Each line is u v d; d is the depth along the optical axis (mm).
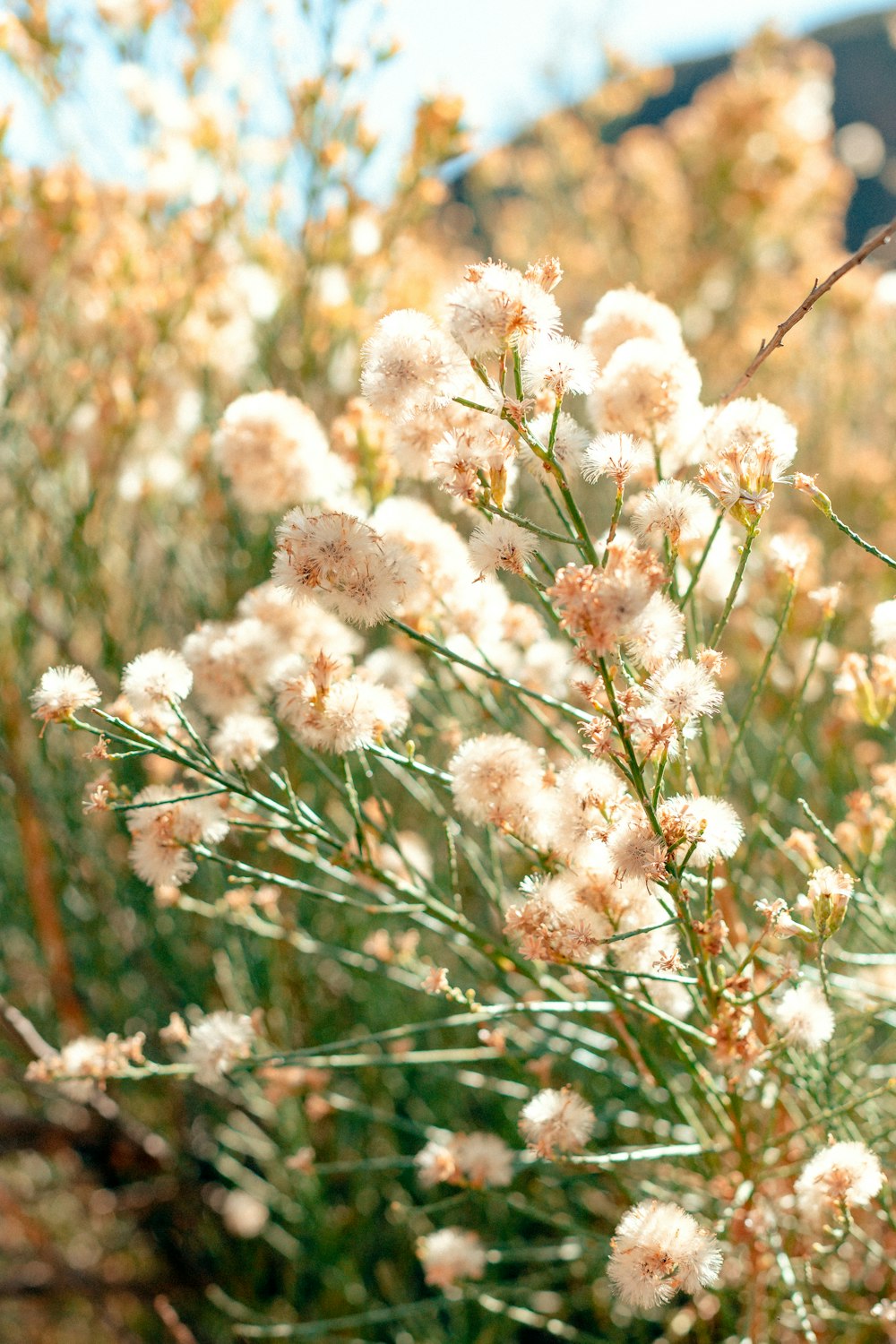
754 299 1299
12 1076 787
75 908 756
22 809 714
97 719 715
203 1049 527
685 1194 581
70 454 732
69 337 754
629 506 508
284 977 699
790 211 1408
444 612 528
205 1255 820
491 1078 603
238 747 516
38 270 709
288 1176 681
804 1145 555
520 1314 565
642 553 462
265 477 547
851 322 939
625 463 467
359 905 524
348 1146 705
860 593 755
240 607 537
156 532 802
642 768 471
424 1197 690
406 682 560
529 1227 672
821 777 631
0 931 843
